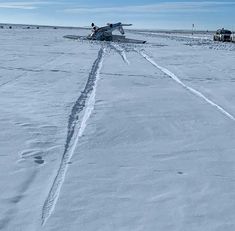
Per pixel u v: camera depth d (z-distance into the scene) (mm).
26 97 11219
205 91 13297
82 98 11484
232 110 10438
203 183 5547
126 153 6711
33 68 17703
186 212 4699
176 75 17281
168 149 6996
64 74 16250
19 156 6352
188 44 44188
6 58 21359
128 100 11336
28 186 5277
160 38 61938
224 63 23000
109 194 5121
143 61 23375
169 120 9086
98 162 6238
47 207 4730
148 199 5012
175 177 5734
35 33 67312
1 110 9453
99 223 4398
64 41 41844
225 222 4492
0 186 5234
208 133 8109
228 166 6238
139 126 8453
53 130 7871
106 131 7941
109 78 15727
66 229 4258
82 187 5297
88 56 24859
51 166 6004
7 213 4543
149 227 4344
